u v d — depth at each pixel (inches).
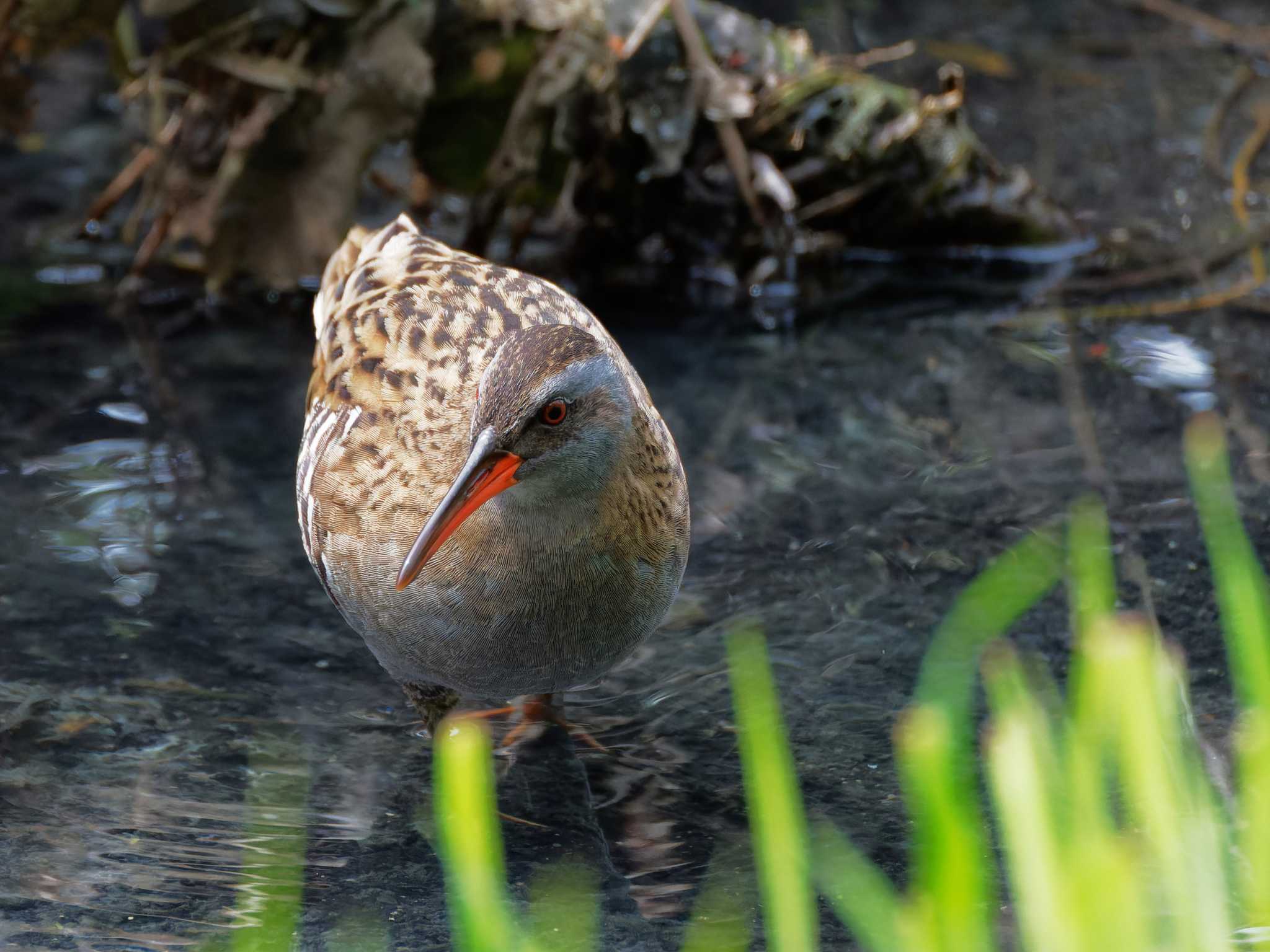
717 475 410.9
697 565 373.7
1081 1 716.7
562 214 566.6
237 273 527.5
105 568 370.0
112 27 491.8
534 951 158.1
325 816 292.8
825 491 403.2
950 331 491.8
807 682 329.1
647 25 505.0
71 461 414.6
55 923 258.4
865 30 677.3
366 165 486.0
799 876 153.7
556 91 496.4
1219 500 219.1
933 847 140.0
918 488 403.2
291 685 334.6
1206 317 488.4
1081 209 559.8
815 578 367.2
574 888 273.0
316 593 366.9
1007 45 674.8
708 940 254.4
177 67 491.5
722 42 538.0
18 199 570.9
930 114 543.2
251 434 430.3
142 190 570.9
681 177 533.6
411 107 480.7
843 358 475.8
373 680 339.0
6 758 306.0
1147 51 670.5
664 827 291.9
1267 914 146.3
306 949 254.7
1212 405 435.5
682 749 315.3
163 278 529.7
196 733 316.8
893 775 299.0
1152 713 144.5
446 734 314.3
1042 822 139.4
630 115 517.0
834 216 549.6
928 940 141.0
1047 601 350.6
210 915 261.1
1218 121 601.9
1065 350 474.0
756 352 482.3
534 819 295.1
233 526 388.8
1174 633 336.5
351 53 477.4
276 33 474.6
